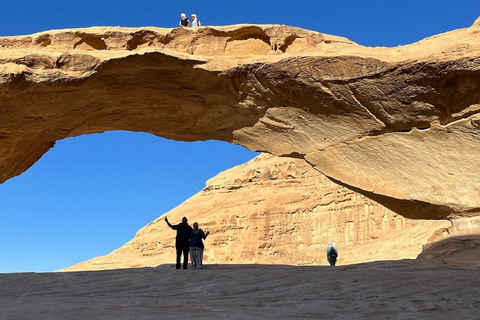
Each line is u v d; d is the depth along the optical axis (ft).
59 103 64.39
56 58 60.49
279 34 62.85
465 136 55.83
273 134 64.80
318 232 165.17
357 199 159.22
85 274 43.65
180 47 63.57
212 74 61.57
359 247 148.05
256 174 198.49
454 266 41.65
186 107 66.95
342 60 57.26
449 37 55.83
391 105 57.16
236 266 47.78
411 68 54.70
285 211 175.32
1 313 25.75
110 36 62.90
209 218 187.83
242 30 63.52
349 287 33.32
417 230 132.77
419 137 57.67
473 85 53.67
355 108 58.80
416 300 29.68
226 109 65.62
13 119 65.36
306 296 31.96
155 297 33.47
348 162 61.05
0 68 59.31
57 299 32.42
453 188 56.70
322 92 58.90
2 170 73.97
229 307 29.01
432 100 55.57
